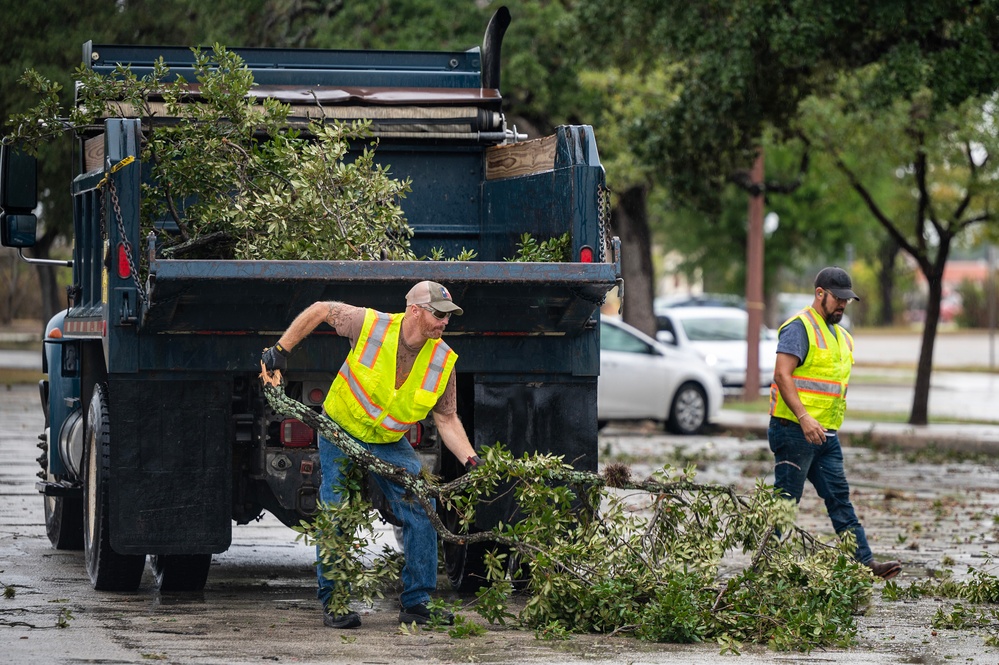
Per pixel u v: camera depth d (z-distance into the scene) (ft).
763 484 54.34
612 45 141.38
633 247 204.64
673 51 129.90
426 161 65.82
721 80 122.11
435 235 65.72
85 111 60.75
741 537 54.29
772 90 132.26
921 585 63.62
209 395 53.26
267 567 67.51
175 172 57.26
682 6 124.36
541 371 55.93
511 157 62.75
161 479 52.85
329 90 66.95
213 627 50.78
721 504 54.39
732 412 178.60
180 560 58.18
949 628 53.78
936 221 159.84
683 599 49.88
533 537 51.08
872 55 123.24
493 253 64.18
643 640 49.57
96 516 56.70
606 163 186.09
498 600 50.62
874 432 151.33
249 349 53.01
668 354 162.30
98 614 53.11
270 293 50.62
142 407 52.75
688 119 134.62
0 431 135.95
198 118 57.62
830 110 152.35
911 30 114.73
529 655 46.70
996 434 146.61
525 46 192.75
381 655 46.14
